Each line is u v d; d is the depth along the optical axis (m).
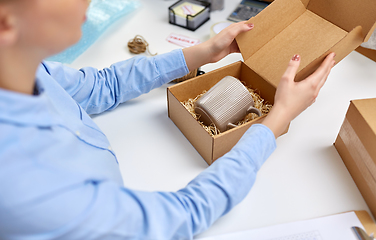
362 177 0.61
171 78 0.82
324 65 0.60
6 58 0.35
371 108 0.60
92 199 0.40
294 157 0.69
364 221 0.57
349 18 0.65
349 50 0.66
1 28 0.32
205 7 1.13
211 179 0.53
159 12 1.21
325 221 0.57
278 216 0.59
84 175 0.41
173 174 0.66
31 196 0.34
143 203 0.46
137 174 0.66
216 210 0.53
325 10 0.70
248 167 0.55
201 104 0.70
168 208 0.48
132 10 1.22
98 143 0.60
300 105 0.60
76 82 0.74
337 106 0.82
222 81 0.72
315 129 0.76
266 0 1.20
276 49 0.74
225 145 0.65
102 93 0.78
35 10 0.33
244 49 0.75
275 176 0.66
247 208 0.60
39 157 0.38
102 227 0.40
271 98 0.79
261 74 0.73
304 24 0.73
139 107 0.83
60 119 0.50
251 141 0.56
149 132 0.76
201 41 1.06
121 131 0.76
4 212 0.34
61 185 0.38
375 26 0.61
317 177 0.66
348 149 0.65
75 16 0.37
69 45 0.40
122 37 1.08
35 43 0.36
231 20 1.16
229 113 0.70
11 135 0.35
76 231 0.38
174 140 0.74
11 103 0.36
